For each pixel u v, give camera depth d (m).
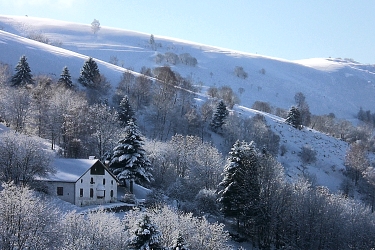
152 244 43.72
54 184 69.00
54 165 71.69
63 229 44.28
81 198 70.44
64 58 178.00
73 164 74.19
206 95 191.75
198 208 76.44
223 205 76.50
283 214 75.69
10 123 97.25
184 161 99.31
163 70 187.62
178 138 107.06
